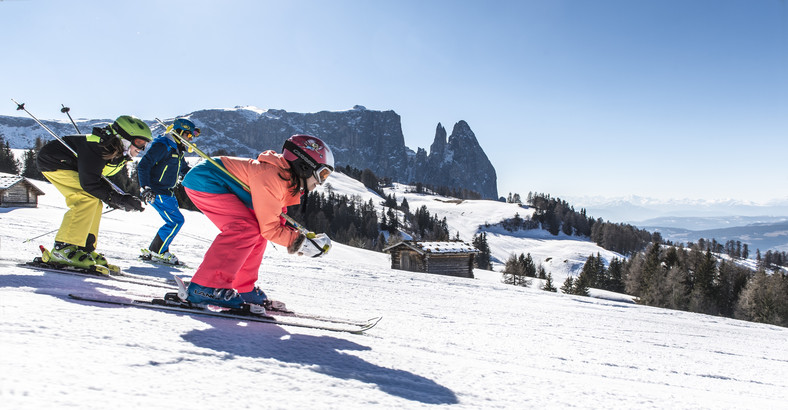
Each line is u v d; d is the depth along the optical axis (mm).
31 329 1594
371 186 196750
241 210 2697
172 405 1167
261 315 2660
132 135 3635
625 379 2889
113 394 1166
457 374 2062
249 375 1525
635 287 73562
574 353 3674
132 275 4070
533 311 6555
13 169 79875
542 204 192375
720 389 3064
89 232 3895
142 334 1797
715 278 65125
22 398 1032
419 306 5453
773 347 6172
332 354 2029
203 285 2568
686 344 5367
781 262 166375
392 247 31844
